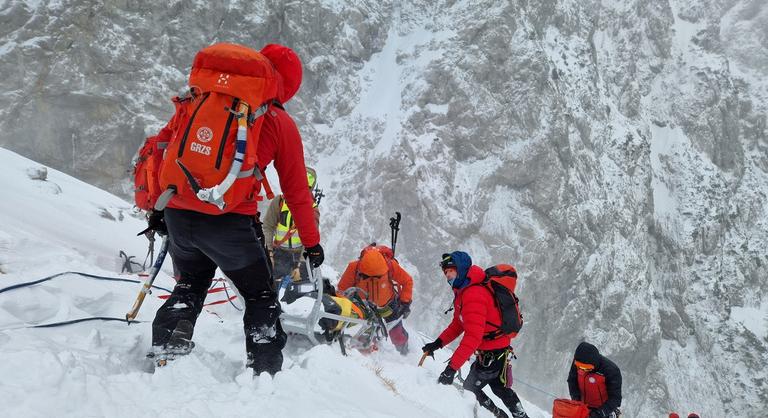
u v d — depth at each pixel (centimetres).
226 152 287
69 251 601
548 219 4634
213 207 297
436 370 730
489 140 4659
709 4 7769
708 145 6956
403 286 737
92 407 226
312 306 550
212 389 285
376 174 4494
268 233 655
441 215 4338
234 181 288
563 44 5784
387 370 571
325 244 4375
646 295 5334
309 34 4972
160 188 308
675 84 7219
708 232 6281
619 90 6731
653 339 5209
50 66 3662
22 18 3666
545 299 4509
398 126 4638
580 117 5366
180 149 287
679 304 5938
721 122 7081
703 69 7225
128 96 3856
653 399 5250
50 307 410
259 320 335
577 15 6138
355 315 603
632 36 7294
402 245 4375
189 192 292
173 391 271
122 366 310
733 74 8100
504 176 4578
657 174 6669
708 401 5509
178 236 316
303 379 321
